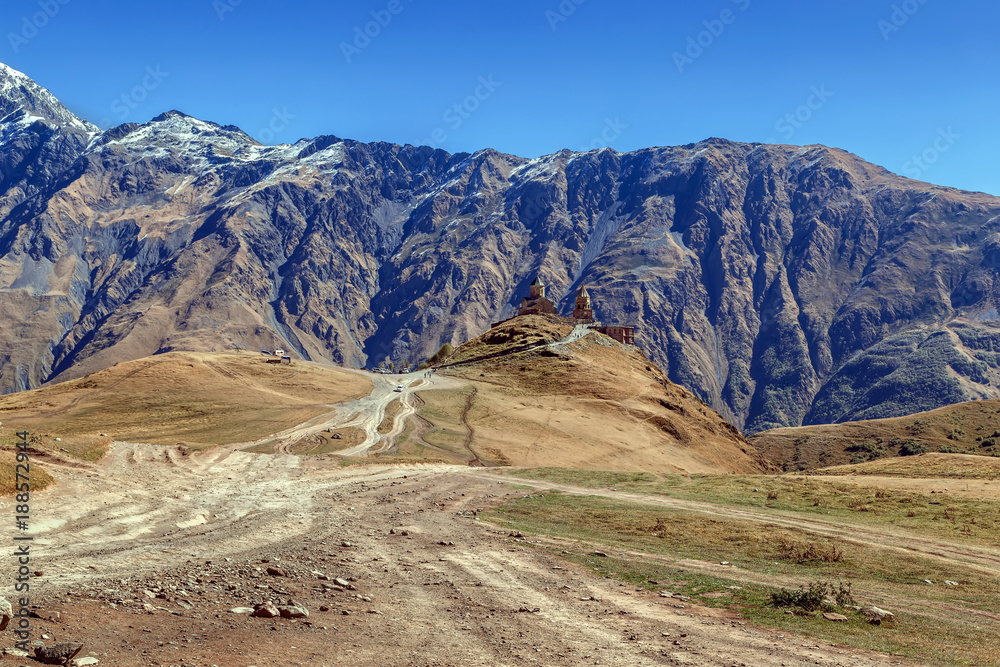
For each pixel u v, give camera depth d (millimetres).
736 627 19656
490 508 41938
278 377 148000
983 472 57625
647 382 173875
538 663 15594
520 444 111062
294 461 59125
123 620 15297
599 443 122500
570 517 39156
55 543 23469
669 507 42250
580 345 190750
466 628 18094
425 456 91250
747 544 32656
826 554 29984
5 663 11641
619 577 25609
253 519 32656
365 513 37906
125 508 31000
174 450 55844
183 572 20609
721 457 148250
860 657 17234
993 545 32781
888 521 38406
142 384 129375
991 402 189125
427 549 28922
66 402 119562
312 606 18656
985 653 17766
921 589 25344
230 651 14062
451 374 169750
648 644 17594
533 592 22719
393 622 18062
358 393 143250
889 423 191125
